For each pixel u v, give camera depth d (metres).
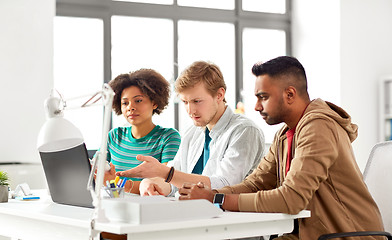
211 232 1.60
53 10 4.32
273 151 2.15
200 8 5.37
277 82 1.96
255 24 5.66
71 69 4.82
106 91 1.59
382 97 5.51
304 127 1.87
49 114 1.62
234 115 2.40
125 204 1.51
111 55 4.98
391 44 5.69
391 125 5.48
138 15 5.09
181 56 5.32
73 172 1.84
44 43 4.28
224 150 2.33
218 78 2.32
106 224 1.47
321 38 5.58
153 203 1.49
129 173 1.99
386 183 2.17
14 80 4.16
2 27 4.12
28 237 1.88
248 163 2.27
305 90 2.01
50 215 1.71
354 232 1.82
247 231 1.68
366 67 5.54
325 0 5.54
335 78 5.44
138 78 2.69
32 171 3.79
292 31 5.88
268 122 2.02
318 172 1.79
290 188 1.75
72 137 1.59
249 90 5.61
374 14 5.61
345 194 1.90
